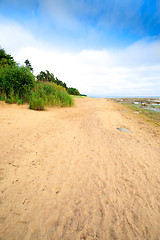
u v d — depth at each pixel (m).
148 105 18.06
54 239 1.24
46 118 5.33
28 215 1.42
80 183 2.04
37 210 1.49
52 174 2.14
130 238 1.34
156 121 7.91
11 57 17.12
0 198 1.53
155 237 1.38
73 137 3.88
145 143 4.14
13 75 6.93
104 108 11.31
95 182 2.10
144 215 1.62
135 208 1.70
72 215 1.50
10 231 1.24
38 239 1.22
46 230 1.31
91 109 9.77
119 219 1.53
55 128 4.37
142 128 5.99
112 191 1.95
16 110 5.57
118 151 3.33
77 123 5.44
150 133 5.32
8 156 2.35
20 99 6.99
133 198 1.86
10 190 1.67
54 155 2.73
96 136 4.21
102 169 2.48
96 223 1.45
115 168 2.57
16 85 6.96
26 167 2.16
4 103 6.37
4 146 2.66
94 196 1.82
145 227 1.47
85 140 3.79
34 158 2.47
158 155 3.38
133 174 2.44
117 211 1.63
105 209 1.64
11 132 3.39
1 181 1.77
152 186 2.16
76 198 1.75
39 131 3.86
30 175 2.01
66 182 2.02
